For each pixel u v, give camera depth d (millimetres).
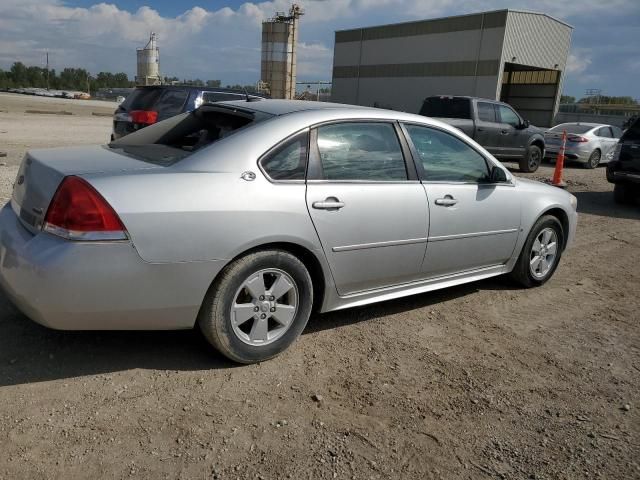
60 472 2471
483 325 4500
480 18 35375
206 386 3256
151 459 2602
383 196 3941
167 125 4215
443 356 3896
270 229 3371
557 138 17812
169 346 3691
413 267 4270
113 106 59219
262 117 3707
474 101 14703
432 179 4352
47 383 3160
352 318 4445
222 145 3430
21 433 2711
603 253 7172
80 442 2680
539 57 36594
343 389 3355
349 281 3908
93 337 3732
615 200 11336
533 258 5410
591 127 18266
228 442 2770
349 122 3922
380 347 3957
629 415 3305
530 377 3684
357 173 3891
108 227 2920
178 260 3094
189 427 2863
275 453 2719
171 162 3367
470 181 4672
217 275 3281
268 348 3549
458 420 3125
